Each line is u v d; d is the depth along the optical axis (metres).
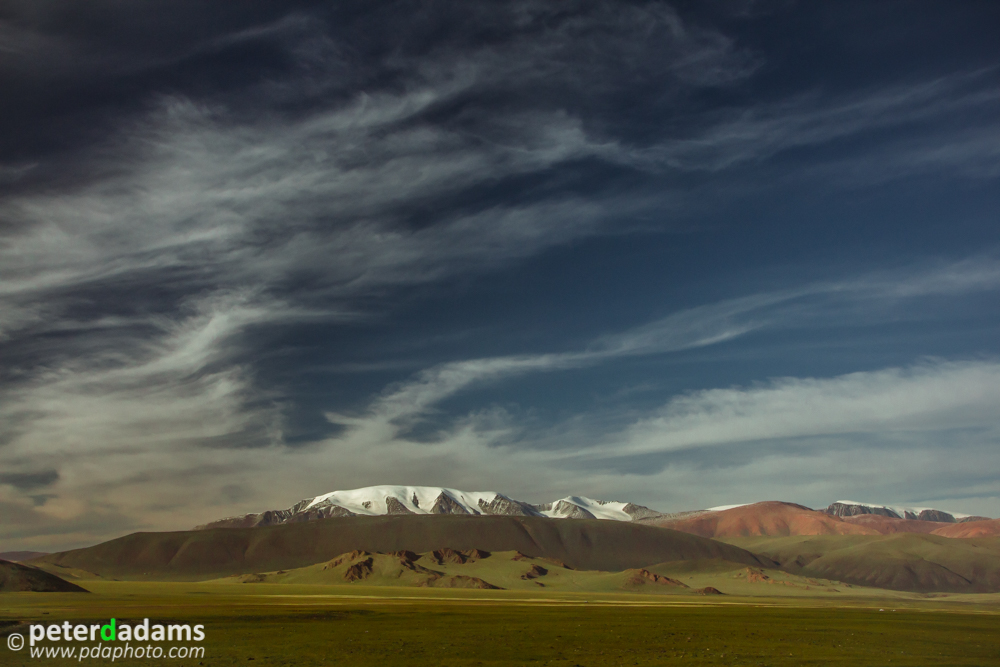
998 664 86.25
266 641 99.81
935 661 87.75
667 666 80.75
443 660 83.69
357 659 83.69
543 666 80.00
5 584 195.00
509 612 166.25
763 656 90.19
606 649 95.75
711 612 181.88
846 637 116.62
